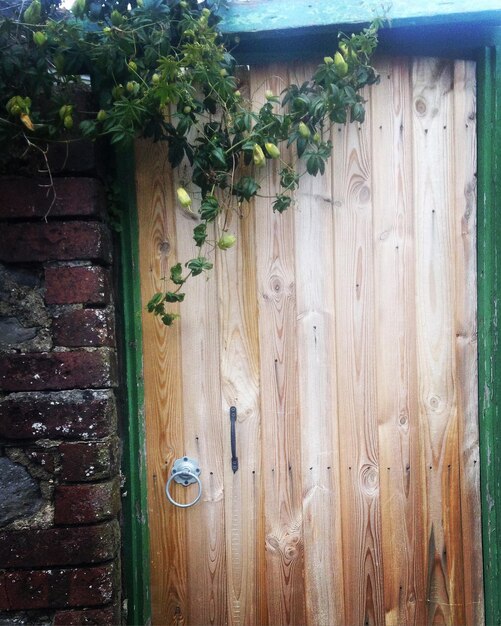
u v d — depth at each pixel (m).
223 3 1.14
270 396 1.30
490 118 1.28
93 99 1.17
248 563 1.30
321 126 1.23
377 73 1.21
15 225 1.13
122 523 1.25
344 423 1.30
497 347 1.29
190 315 1.29
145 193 1.28
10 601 1.11
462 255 1.30
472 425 1.31
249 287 1.29
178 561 1.30
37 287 1.14
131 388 1.26
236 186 1.21
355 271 1.30
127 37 1.04
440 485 1.31
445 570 1.31
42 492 1.12
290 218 1.29
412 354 1.31
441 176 1.30
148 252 1.28
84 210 1.14
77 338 1.13
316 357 1.30
